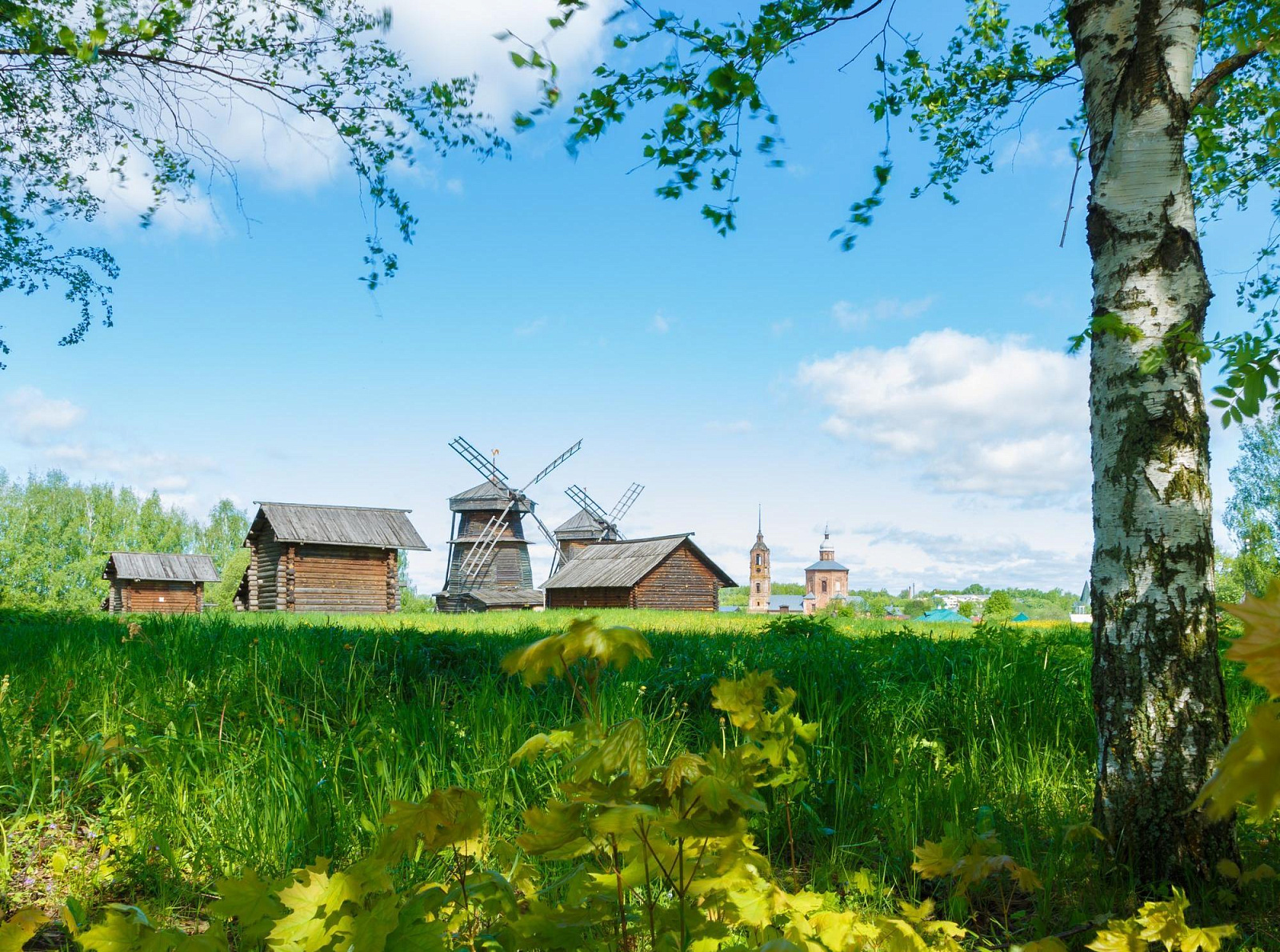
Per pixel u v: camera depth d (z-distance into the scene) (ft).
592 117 13.43
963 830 12.40
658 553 149.07
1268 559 120.57
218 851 11.93
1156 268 12.60
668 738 16.90
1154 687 11.95
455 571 177.17
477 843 6.01
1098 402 13.06
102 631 32.86
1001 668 22.41
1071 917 10.41
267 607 123.75
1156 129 12.82
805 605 426.92
